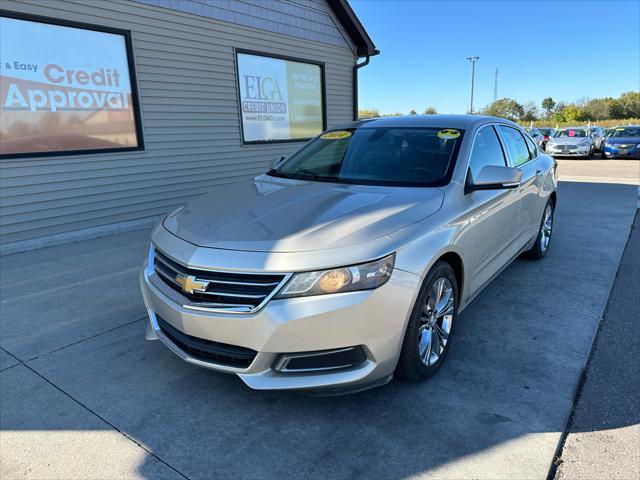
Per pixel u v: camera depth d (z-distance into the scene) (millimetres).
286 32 9336
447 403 2689
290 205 2945
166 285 2740
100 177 6695
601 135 24828
